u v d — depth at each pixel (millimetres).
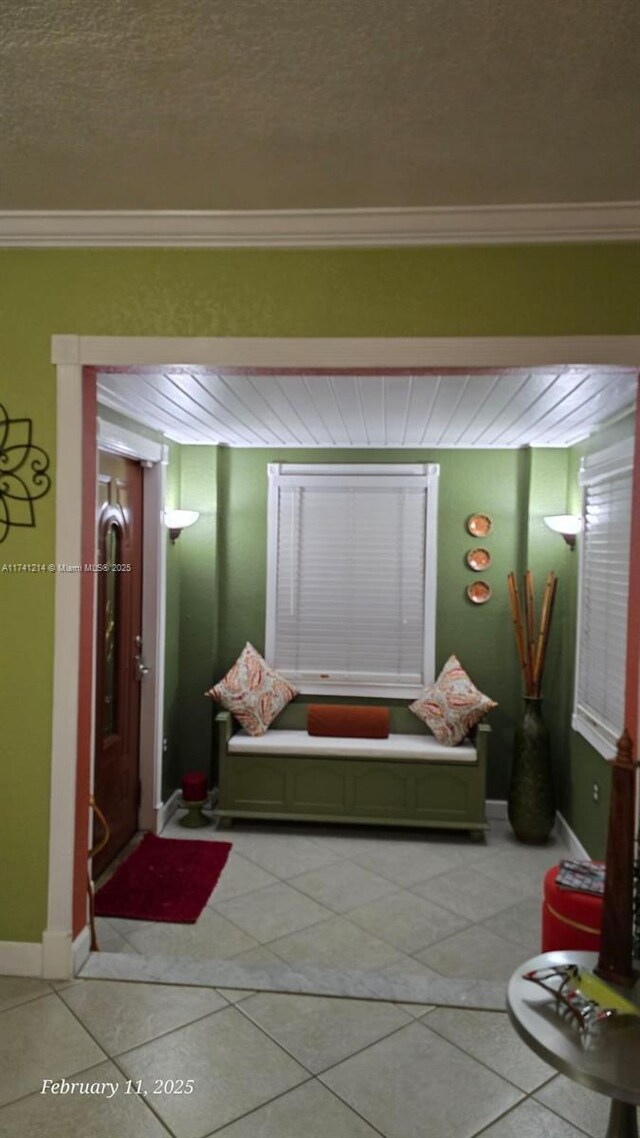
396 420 3883
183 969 2543
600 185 2049
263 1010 2320
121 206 2240
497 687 4922
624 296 2201
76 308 2367
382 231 2234
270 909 3490
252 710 4699
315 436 4523
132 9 1385
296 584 5023
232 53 1512
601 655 3838
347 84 1609
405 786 4473
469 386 2990
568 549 4625
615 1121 1500
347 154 1909
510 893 3711
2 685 2441
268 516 5027
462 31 1438
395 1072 2043
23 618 2432
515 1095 1963
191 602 4941
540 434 4246
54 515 2410
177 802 4898
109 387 3105
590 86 1605
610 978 1605
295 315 2299
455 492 4930
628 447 3412
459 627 4945
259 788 4531
